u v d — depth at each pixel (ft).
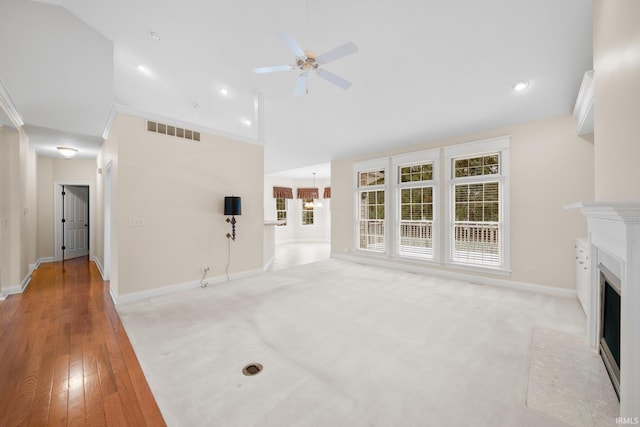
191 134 13.58
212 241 14.44
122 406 5.52
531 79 10.77
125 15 10.78
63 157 20.68
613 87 5.69
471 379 6.39
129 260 11.59
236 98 16.16
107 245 15.43
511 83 11.14
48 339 8.39
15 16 10.55
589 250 7.91
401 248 18.90
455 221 16.24
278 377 6.45
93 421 5.13
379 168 20.08
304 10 9.37
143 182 11.99
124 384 6.23
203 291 13.21
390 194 19.29
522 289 13.67
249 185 16.08
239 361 7.14
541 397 5.77
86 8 10.53
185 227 13.37
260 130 16.24
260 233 16.81
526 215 13.60
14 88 11.78
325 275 16.76
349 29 9.91
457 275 15.93
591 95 9.13
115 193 11.65
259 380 6.34
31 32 11.01
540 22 8.54
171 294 12.73
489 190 14.92
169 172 12.80
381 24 9.55
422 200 17.87
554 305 11.39
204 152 14.05
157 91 16.60
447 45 9.95
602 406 5.49
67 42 11.64
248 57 12.09
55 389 6.05
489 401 5.65
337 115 15.90
